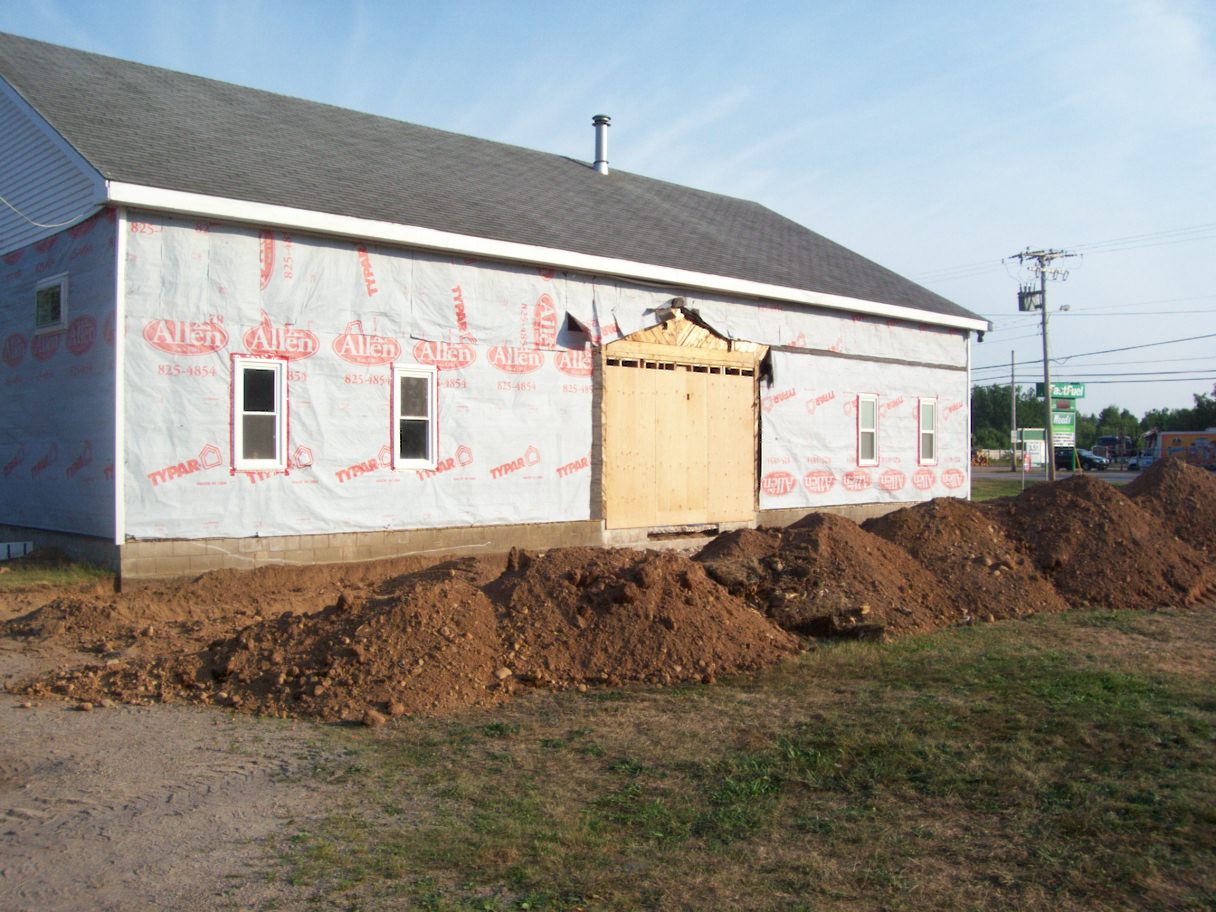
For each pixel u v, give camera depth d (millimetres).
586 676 8117
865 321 20562
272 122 15648
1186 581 12094
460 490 14008
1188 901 4301
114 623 9750
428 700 7344
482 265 14203
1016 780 5707
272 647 7934
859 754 6180
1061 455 68312
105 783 5684
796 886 4441
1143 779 5719
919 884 4457
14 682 7855
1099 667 8414
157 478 11234
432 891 4363
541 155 21297
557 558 9430
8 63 13734
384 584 12203
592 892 4363
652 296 16406
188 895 4301
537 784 5734
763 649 8844
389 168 15523
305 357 12406
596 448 15680
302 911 4168
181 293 11398
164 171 11500
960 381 23234
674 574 9219
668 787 5680
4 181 13625
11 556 12555
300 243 12344
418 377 13570
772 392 18609
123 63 15789
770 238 22188
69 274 12055
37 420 12844
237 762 6078
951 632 10031
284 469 12242
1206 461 69062
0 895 4289
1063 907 4250
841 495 20078
